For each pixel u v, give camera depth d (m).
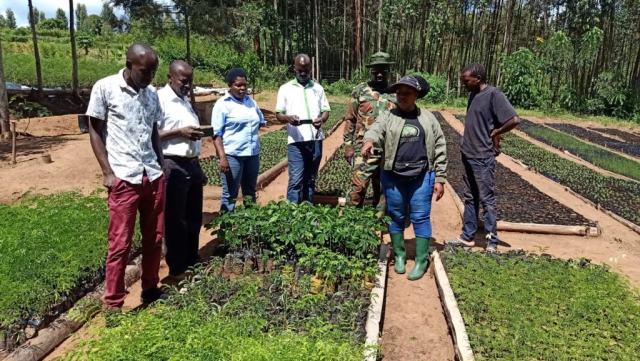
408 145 5.09
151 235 4.45
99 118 3.91
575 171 11.76
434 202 8.45
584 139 18.25
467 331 4.00
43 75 22.53
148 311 3.58
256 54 33.16
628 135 20.09
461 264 5.34
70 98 18.31
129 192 4.07
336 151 12.87
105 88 3.90
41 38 41.47
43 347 3.86
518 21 31.64
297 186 6.71
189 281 4.82
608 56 28.11
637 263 6.03
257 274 5.25
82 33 42.25
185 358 2.91
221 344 3.04
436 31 30.11
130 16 16.89
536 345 3.74
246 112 5.82
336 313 4.18
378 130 5.09
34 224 5.62
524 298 4.46
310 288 4.75
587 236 7.00
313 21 35.31
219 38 18.58
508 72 26.78
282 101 6.60
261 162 11.02
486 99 5.76
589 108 26.58
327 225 5.23
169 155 4.81
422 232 5.36
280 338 3.25
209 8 16.98
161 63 32.28
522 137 17.59
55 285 4.39
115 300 4.20
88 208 6.31
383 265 5.35
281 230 5.43
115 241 4.10
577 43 26.77
